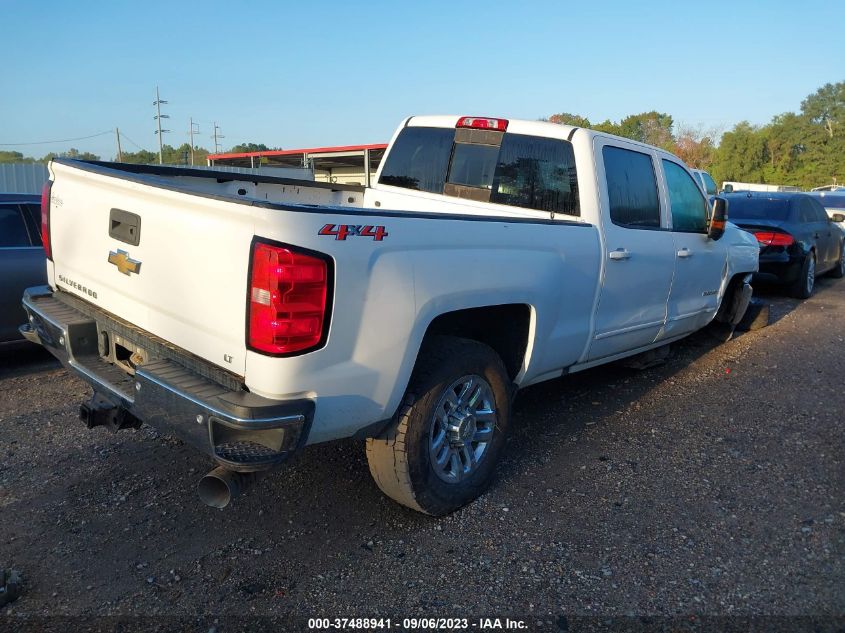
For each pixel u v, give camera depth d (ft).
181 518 11.53
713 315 21.63
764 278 35.24
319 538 11.07
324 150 92.32
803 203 37.65
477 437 12.10
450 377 11.04
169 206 9.69
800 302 34.63
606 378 20.12
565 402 17.90
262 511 11.85
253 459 8.80
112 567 10.14
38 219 20.35
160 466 13.37
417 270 10.05
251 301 8.70
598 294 14.58
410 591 9.78
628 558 10.71
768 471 13.93
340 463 13.69
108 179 10.74
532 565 10.46
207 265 9.21
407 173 17.47
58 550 10.52
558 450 14.76
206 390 9.09
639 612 9.45
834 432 16.14
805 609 9.57
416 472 10.82
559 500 12.51
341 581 9.98
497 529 11.46
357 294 9.25
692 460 14.42
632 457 14.51
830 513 12.24
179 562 10.32
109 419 11.24
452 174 16.58
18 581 9.47
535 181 15.20
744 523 11.84
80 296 12.30
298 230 8.63
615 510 12.20
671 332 18.93
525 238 12.23
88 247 11.66
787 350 23.89
